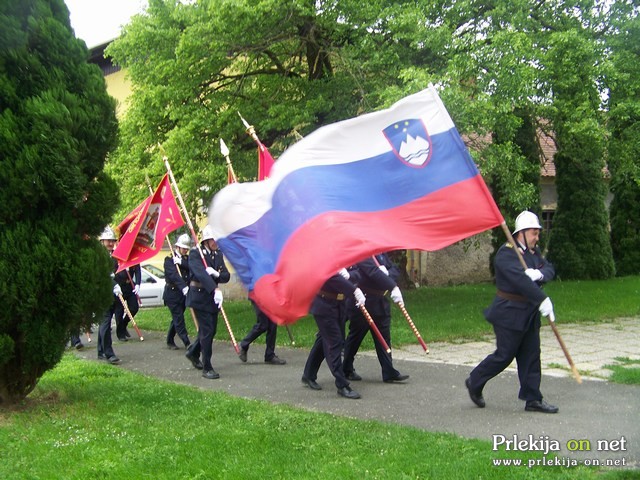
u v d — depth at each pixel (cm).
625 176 1505
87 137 684
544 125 1494
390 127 582
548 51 1219
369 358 938
